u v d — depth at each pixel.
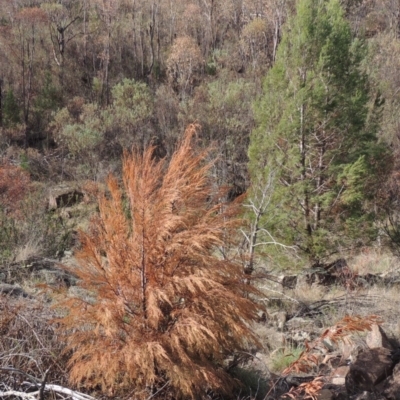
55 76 40.59
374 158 11.95
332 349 6.32
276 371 5.80
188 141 4.63
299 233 11.25
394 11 40.44
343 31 11.51
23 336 4.75
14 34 43.50
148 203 4.36
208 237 4.33
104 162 25.41
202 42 45.34
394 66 22.84
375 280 10.26
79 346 4.56
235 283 4.56
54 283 8.09
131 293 4.38
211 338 4.28
